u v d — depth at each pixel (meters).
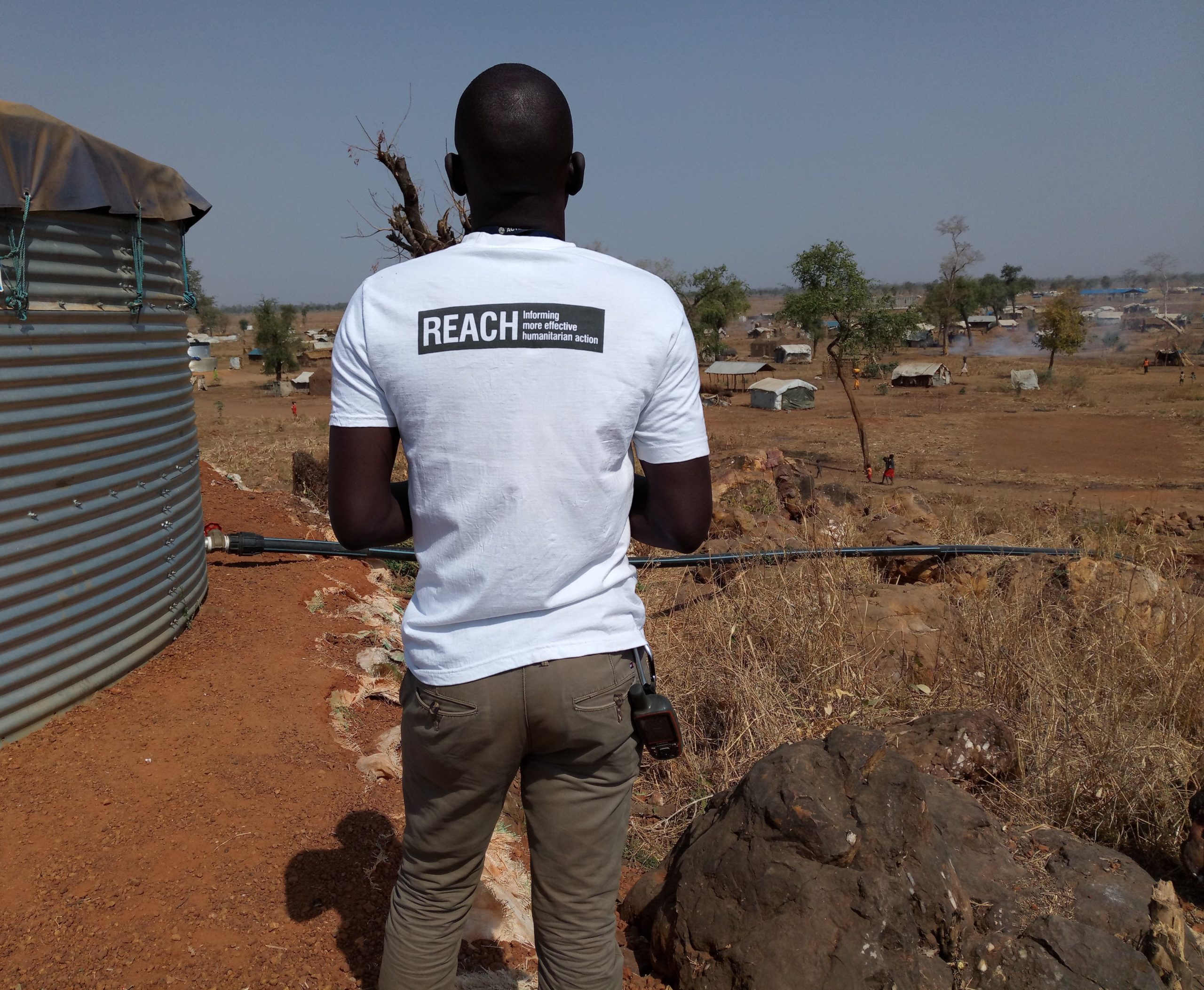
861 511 11.66
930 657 5.50
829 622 5.51
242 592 4.96
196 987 2.27
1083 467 31.94
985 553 7.55
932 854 2.73
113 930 2.40
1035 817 4.05
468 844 1.83
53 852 2.65
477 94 1.70
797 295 30.31
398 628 5.33
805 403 55.00
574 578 1.67
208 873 2.66
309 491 8.84
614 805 1.81
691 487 1.76
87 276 3.34
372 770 3.49
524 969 2.65
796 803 2.71
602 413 1.63
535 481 1.60
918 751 4.20
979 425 44.19
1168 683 5.14
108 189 3.31
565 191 1.83
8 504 3.03
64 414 3.23
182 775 3.12
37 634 3.21
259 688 3.84
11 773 2.98
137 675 3.75
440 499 1.64
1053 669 5.10
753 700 4.72
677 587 6.93
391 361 1.63
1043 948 2.71
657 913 2.91
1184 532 16.44
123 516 3.60
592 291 1.65
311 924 2.54
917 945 2.61
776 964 2.53
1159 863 3.98
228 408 56.47
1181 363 76.38
